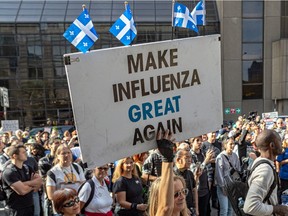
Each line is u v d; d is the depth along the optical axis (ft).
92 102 6.27
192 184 13.87
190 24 10.03
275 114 51.75
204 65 7.23
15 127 41.24
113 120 6.49
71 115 87.92
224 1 86.74
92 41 9.48
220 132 28.78
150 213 7.20
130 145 6.69
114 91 6.46
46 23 85.35
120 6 88.02
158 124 6.91
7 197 13.44
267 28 88.28
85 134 6.24
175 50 6.94
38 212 17.44
